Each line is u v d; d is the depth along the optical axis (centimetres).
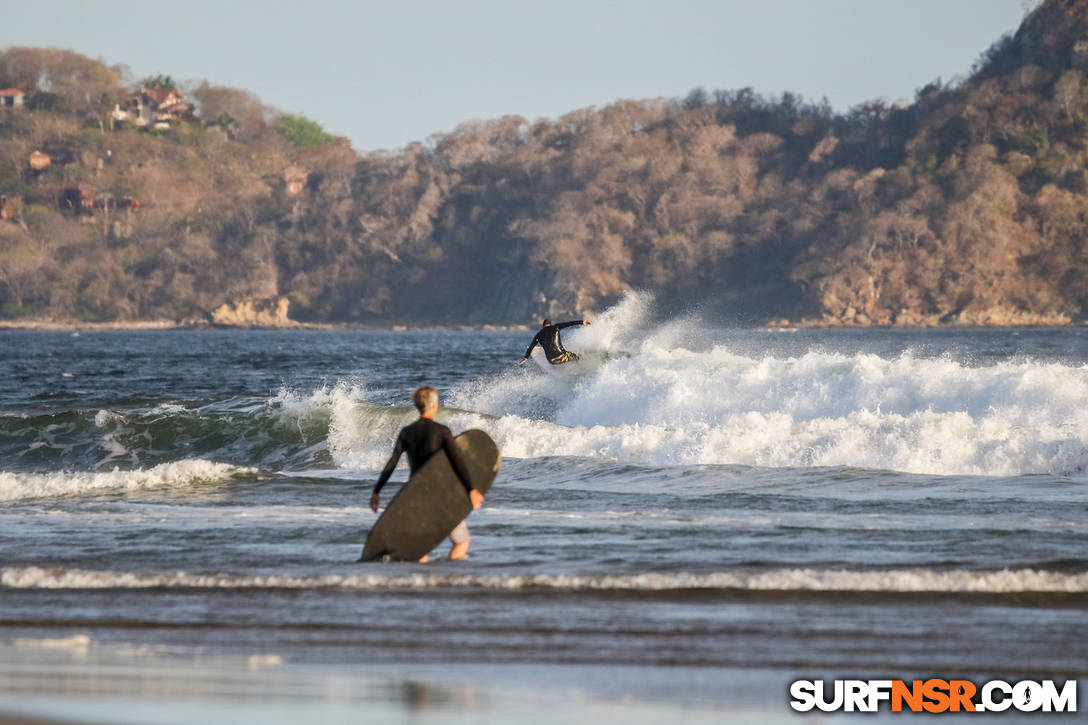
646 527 3894
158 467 5594
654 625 2586
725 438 6009
